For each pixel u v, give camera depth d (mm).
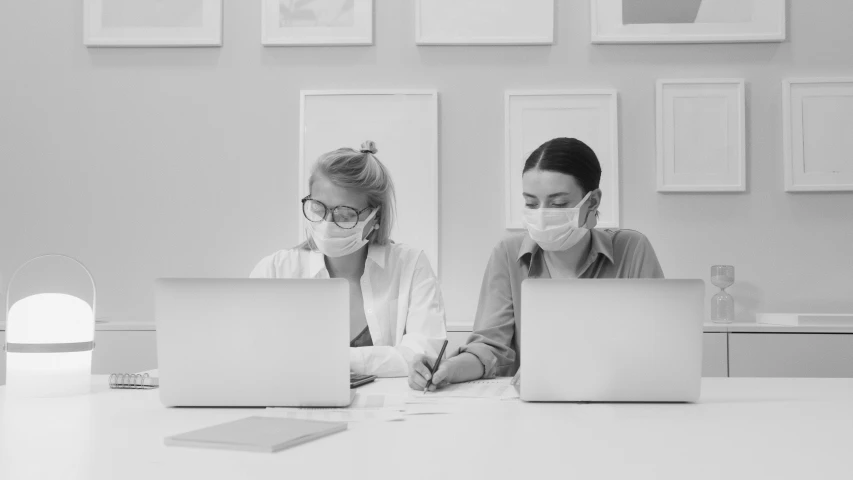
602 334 1286
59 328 1405
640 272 1987
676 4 2945
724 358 2566
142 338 2652
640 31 2945
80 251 3004
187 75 3010
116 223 3004
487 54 2986
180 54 3016
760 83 2949
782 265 2918
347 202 1979
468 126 2977
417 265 2094
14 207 3008
